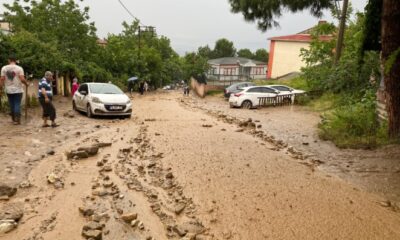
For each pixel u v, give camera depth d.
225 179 6.25
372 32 10.10
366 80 17.67
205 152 8.27
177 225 4.41
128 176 6.26
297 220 4.68
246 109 20.09
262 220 4.65
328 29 24.02
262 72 71.06
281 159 7.87
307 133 11.47
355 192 5.79
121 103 13.58
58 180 5.82
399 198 5.58
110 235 4.16
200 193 5.55
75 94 15.27
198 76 49.38
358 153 8.46
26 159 6.92
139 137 9.87
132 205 5.03
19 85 10.23
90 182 5.86
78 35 30.02
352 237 4.26
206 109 20.41
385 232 4.41
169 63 65.00
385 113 10.98
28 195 5.19
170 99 30.81
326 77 21.30
